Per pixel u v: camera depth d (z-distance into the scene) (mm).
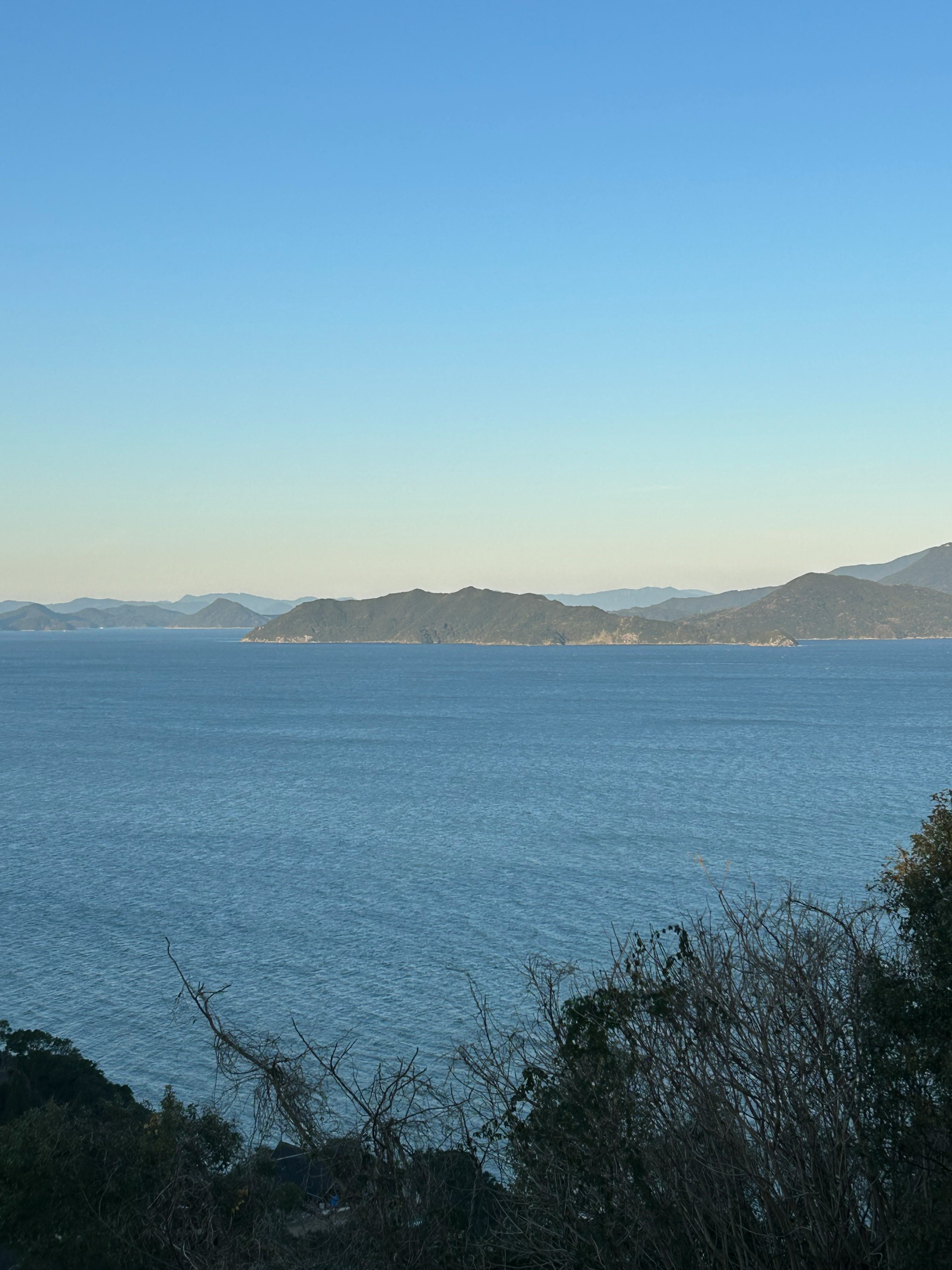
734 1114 10305
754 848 76125
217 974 49219
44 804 99875
